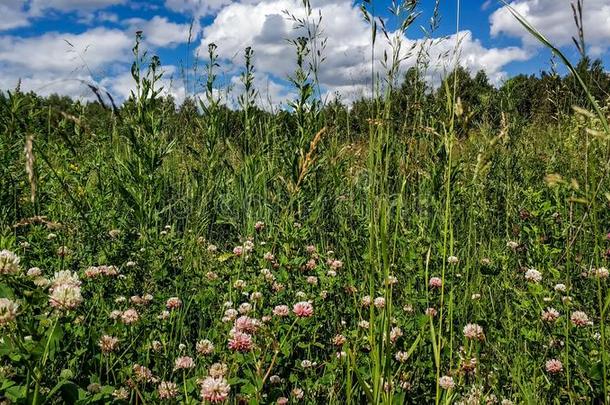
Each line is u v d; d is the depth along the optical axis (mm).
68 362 2123
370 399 1781
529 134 5715
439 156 4203
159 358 2438
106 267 3049
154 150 4641
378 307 2768
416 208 4539
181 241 3814
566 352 2238
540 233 3404
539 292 2682
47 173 4312
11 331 1656
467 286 3100
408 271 3344
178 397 2119
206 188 5359
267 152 5785
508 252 3695
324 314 3018
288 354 2439
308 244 4270
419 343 2561
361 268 3336
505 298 3064
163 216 5289
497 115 5281
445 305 2951
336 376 2512
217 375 2145
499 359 2621
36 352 1638
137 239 3785
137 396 2135
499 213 4516
